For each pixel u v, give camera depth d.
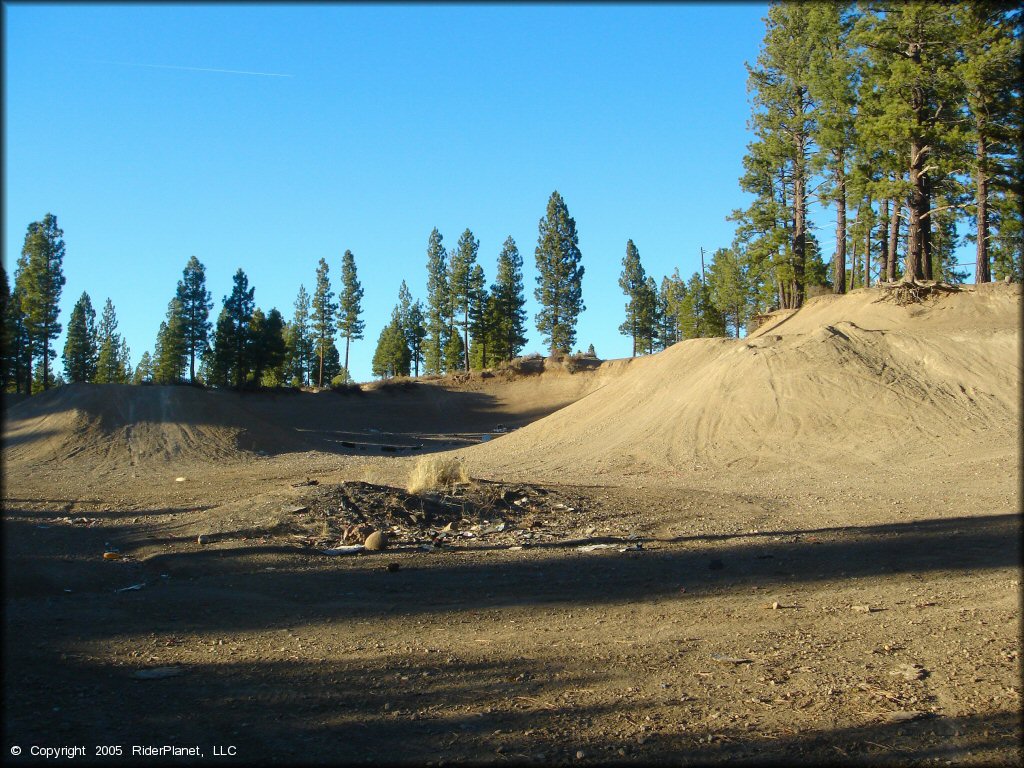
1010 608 9.12
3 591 10.41
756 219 56.03
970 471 24.17
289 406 74.19
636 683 6.73
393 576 11.68
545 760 5.18
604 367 82.50
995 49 36.47
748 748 5.38
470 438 63.62
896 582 10.79
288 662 7.36
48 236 74.00
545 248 92.44
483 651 7.72
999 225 44.38
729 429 32.34
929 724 5.79
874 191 42.28
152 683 6.72
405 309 115.81
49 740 5.37
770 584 10.86
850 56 48.94
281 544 14.00
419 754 5.27
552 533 15.62
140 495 25.52
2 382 46.25
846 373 33.69
